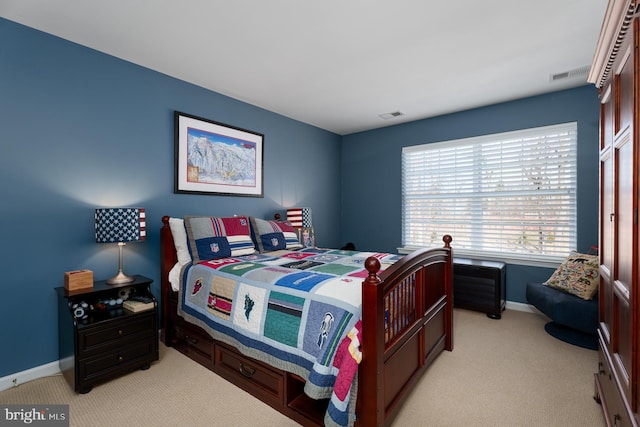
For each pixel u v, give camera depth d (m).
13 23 2.02
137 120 2.63
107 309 2.21
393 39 2.25
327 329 1.46
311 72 2.78
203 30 2.13
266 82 3.00
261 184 3.70
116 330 2.07
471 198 3.83
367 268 1.40
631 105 1.17
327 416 1.33
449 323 2.49
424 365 2.05
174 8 1.90
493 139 3.61
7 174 2.01
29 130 2.08
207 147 3.13
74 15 1.96
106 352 2.03
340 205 4.99
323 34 2.19
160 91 2.78
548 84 3.05
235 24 2.07
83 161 2.33
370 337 1.38
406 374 1.81
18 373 2.04
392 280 1.60
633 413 1.12
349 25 2.08
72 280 2.09
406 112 3.89
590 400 1.84
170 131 2.86
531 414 1.71
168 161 2.84
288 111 3.85
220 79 2.93
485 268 3.31
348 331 1.42
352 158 4.88
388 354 1.56
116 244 2.49
